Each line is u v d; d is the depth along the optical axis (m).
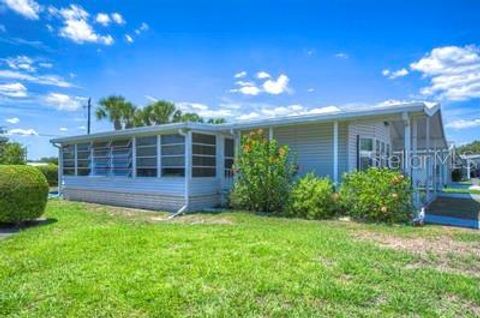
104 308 3.73
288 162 11.19
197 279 4.46
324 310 3.67
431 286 4.27
